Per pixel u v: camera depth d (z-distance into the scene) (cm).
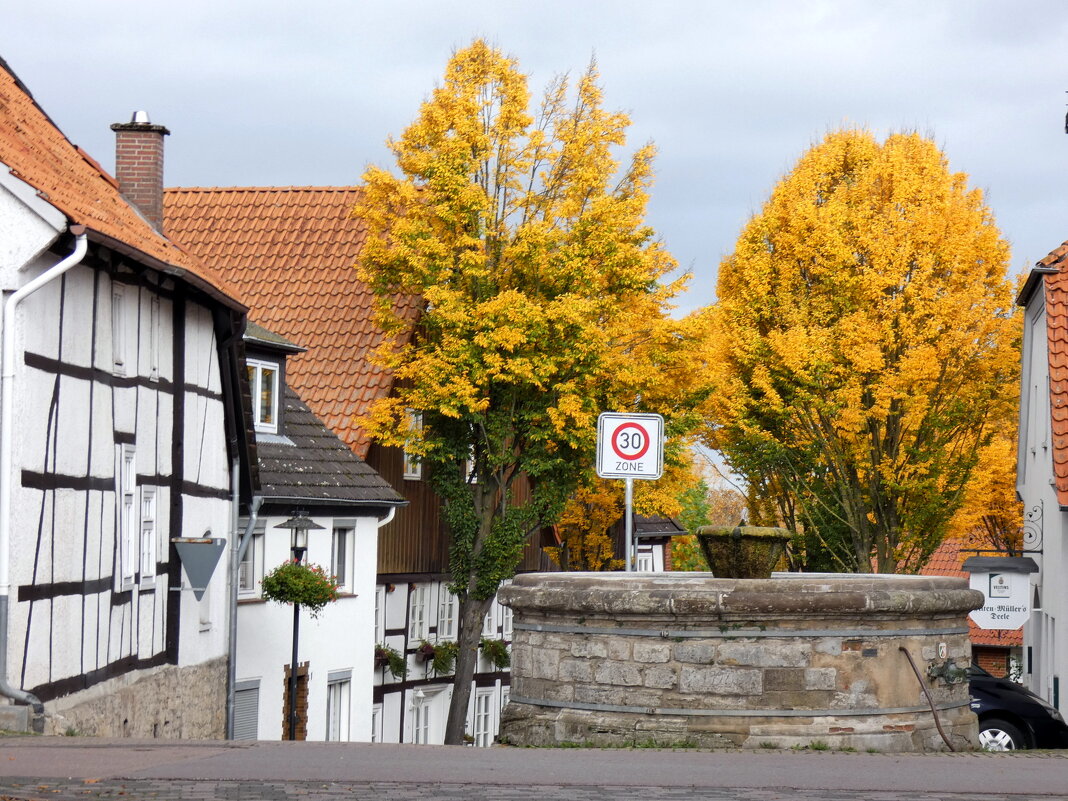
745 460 3497
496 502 3425
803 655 1416
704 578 1609
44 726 1479
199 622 2278
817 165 3462
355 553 3119
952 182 3359
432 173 3188
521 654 1566
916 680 1451
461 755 1153
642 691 1445
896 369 3291
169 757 1113
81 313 1712
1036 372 2889
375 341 3534
